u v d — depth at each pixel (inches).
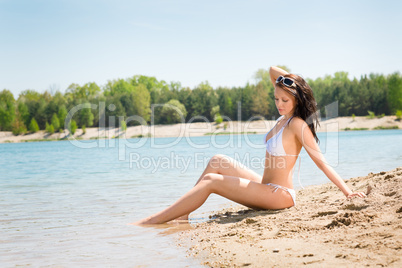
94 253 133.3
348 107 2461.9
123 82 3905.0
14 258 130.7
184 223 175.8
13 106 2741.1
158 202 241.0
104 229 170.7
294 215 155.2
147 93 2719.0
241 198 168.4
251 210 189.5
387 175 185.2
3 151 1327.5
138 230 164.7
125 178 378.9
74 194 285.1
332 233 124.7
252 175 181.6
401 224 119.6
